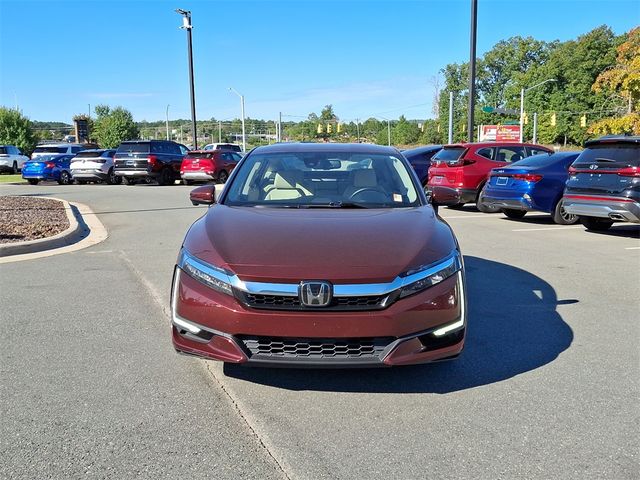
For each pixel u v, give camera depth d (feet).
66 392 12.16
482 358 14.11
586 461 9.54
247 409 11.43
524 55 299.79
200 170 74.23
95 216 41.24
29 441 10.16
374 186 15.84
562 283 21.54
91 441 10.17
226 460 9.59
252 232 12.65
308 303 10.82
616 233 34.04
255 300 11.07
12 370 13.33
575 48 261.65
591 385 12.54
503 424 10.80
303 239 12.17
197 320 11.50
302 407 11.52
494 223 38.19
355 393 12.15
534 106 273.13
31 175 79.56
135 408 11.44
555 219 37.58
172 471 9.25
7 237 29.96
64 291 20.27
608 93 241.76
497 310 18.13
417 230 12.83
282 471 9.27
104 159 80.33
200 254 12.10
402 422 10.90
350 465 9.44
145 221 38.63
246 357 11.09
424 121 341.41
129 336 15.66
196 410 11.37
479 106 304.30
